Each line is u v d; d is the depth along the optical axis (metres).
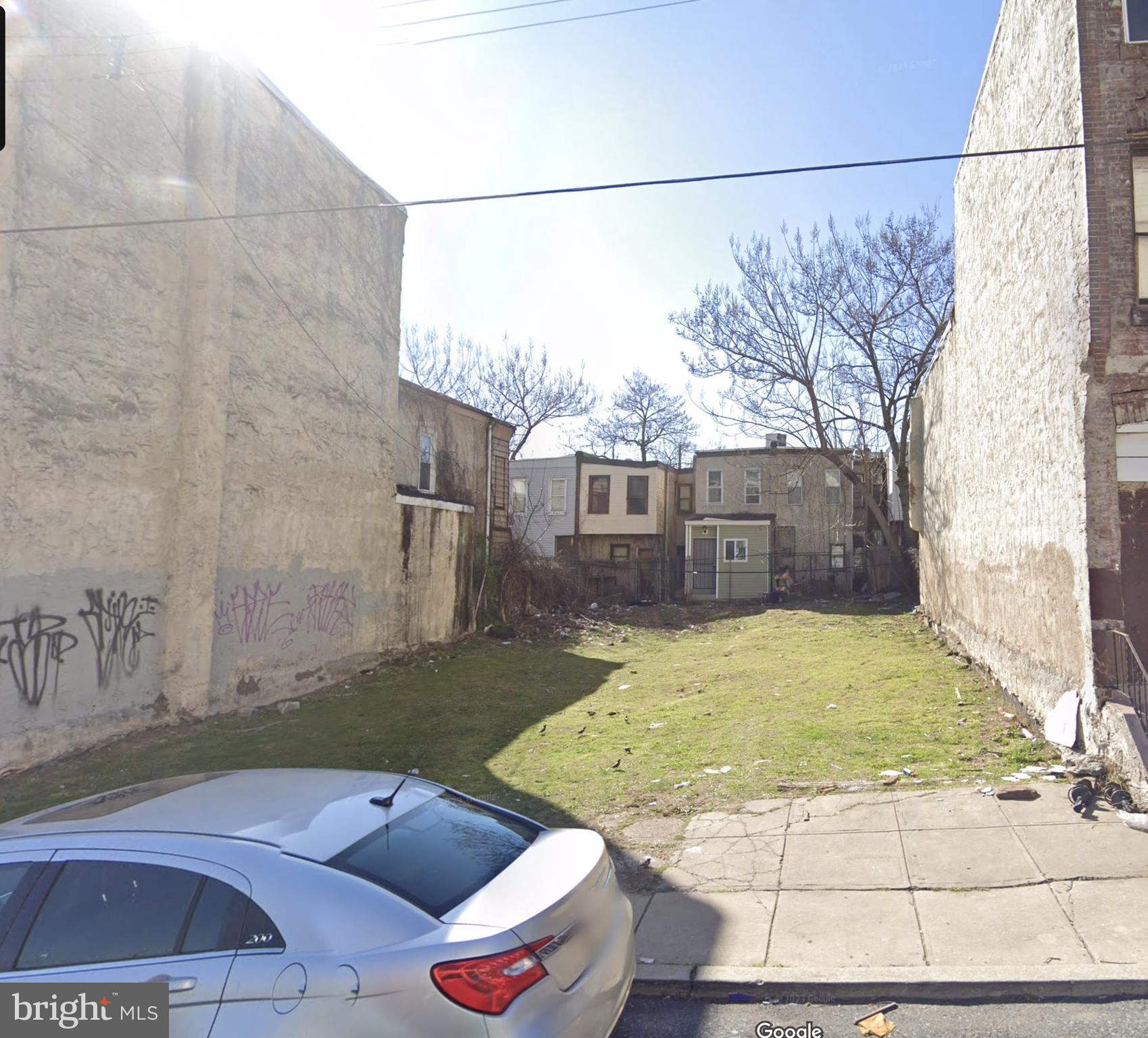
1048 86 8.92
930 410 18.59
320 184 14.01
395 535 16.73
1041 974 4.18
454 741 10.21
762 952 4.67
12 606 8.47
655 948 4.82
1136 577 7.68
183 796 3.60
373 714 11.84
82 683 9.34
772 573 34.09
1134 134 7.87
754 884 5.60
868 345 28.95
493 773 8.67
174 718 10.57
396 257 17.03
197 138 11.15
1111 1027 3.82
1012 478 10.64
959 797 6.86
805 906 5.23
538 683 14.79
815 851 6.06
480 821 3.73
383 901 2.85
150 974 2.79
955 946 4.56
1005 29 10.62
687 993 4.41
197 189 11.07
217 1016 2.68
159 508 10.52
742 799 7.28
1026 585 9.87
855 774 7.73
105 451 9.66
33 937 2.99
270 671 12.40
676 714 11.30
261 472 12.21
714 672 15.19
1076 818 6.26
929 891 5.29
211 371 10.97
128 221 10.03
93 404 9.48
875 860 5.82
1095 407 7.82
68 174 9.13
